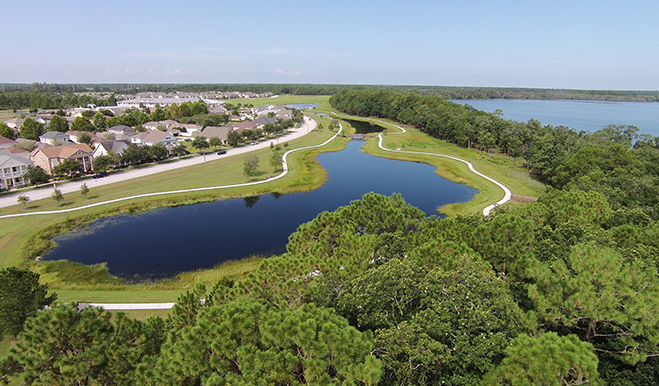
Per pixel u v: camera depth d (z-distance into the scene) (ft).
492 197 211.00
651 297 56.95
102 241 157.69
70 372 52.54
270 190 228.22
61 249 149.89
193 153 331.16
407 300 63.52
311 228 104.47
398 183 250.37
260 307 59.62
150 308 105.19
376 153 343.05
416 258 75.77
